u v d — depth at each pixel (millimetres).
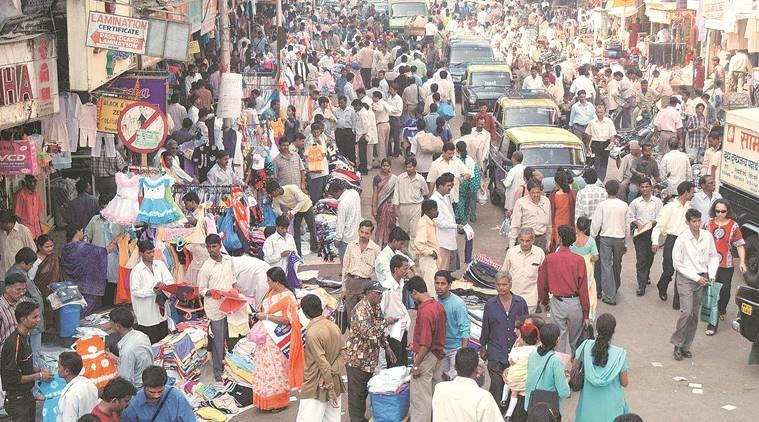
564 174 16719
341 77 32750
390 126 27875
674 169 20578
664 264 17000
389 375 11969
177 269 14914
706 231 14570
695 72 36438
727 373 14109
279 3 37312
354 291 14180
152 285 13375
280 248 15336
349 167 23406
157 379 9266
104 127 15555
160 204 14625
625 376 10203
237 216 16359
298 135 20984
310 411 11344
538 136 22547
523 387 11023
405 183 17641
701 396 13281
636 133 27641
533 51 49594
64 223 19359
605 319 10125
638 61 45031
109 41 14555
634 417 8367
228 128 19672
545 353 10188
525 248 13922
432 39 51438
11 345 10812
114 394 9188
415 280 11617
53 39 14078
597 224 16766
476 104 33281
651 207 17312
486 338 11969
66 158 15664
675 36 43594
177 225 14961
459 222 20031
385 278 13141
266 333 12625
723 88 35312
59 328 13781
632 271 19125
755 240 17094
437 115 25359
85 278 14875
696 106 26203
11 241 14062
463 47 41000
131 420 9383
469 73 35156
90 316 14898
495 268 16641
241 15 42250
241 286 13938
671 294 17656
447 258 16641
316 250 19297
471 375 9398
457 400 9305
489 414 9250
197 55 31078
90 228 15195
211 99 23953
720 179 18719
